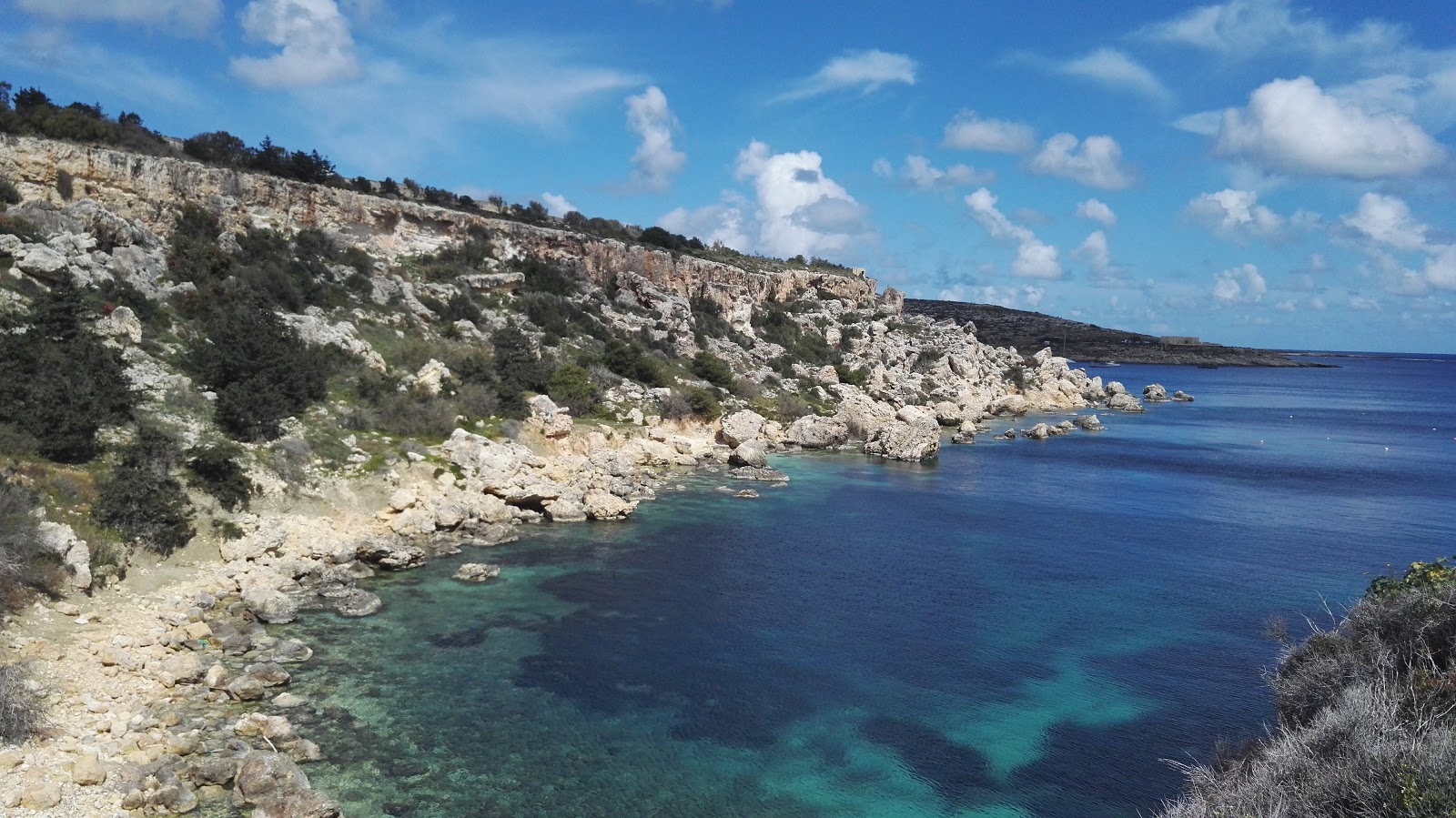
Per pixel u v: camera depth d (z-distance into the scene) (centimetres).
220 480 3638
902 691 2727
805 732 2436
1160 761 2339
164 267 5375
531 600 3391
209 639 2692
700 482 6053
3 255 4391
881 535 4728
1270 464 8031
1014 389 13350
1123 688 2789
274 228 6938
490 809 1956
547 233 9550
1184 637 3256
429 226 8581
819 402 9506
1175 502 6000
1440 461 8444
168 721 2130
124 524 3086
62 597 2620
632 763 2206
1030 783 2214
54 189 5453
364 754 2156
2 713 1895
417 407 5266
